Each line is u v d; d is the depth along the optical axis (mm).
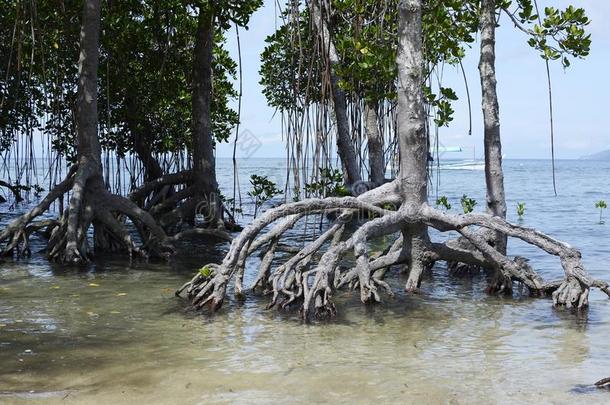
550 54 10398
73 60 17188
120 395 6078
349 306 9625
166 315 9055
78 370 6758
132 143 19922
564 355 7324
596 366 6938
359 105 16625
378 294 9672
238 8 16156
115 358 7152
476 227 15188
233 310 9383
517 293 10531
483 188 44594
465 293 10531
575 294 9516
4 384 6336
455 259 10656
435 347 7629
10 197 29047
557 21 10430
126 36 17359
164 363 6996
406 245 10609
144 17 17938
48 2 16062
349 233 15836
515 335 8133
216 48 20391
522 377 6594
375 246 16078
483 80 11555
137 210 14281
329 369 6824
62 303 9727
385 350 7496
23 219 14148
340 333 8219
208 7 15977
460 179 61344
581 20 10391
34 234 16797
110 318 8867
